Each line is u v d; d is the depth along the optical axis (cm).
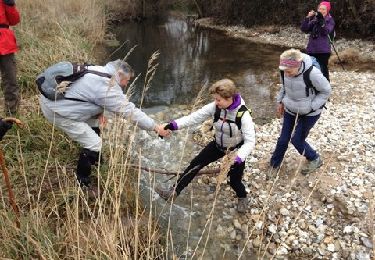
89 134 413
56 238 354
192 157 610
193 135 677
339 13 1487
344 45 1391
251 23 1905
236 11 1980
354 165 535
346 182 500
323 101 454
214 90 396
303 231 445
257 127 697
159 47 1525
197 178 544
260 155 586
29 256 328
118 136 443
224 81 395
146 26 2064
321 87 445
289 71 436
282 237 438
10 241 337
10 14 524
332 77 959
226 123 409
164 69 1195
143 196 501
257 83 1005
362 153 564
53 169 479
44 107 395
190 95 941
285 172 533
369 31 1408
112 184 438
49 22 1235
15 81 556
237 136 416
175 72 1159
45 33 1119
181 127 430
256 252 425
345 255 411
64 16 1390
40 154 486
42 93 384
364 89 853
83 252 339
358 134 625
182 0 2719
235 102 404
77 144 521
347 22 1460
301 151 492
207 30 1941
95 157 422
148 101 899
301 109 458
